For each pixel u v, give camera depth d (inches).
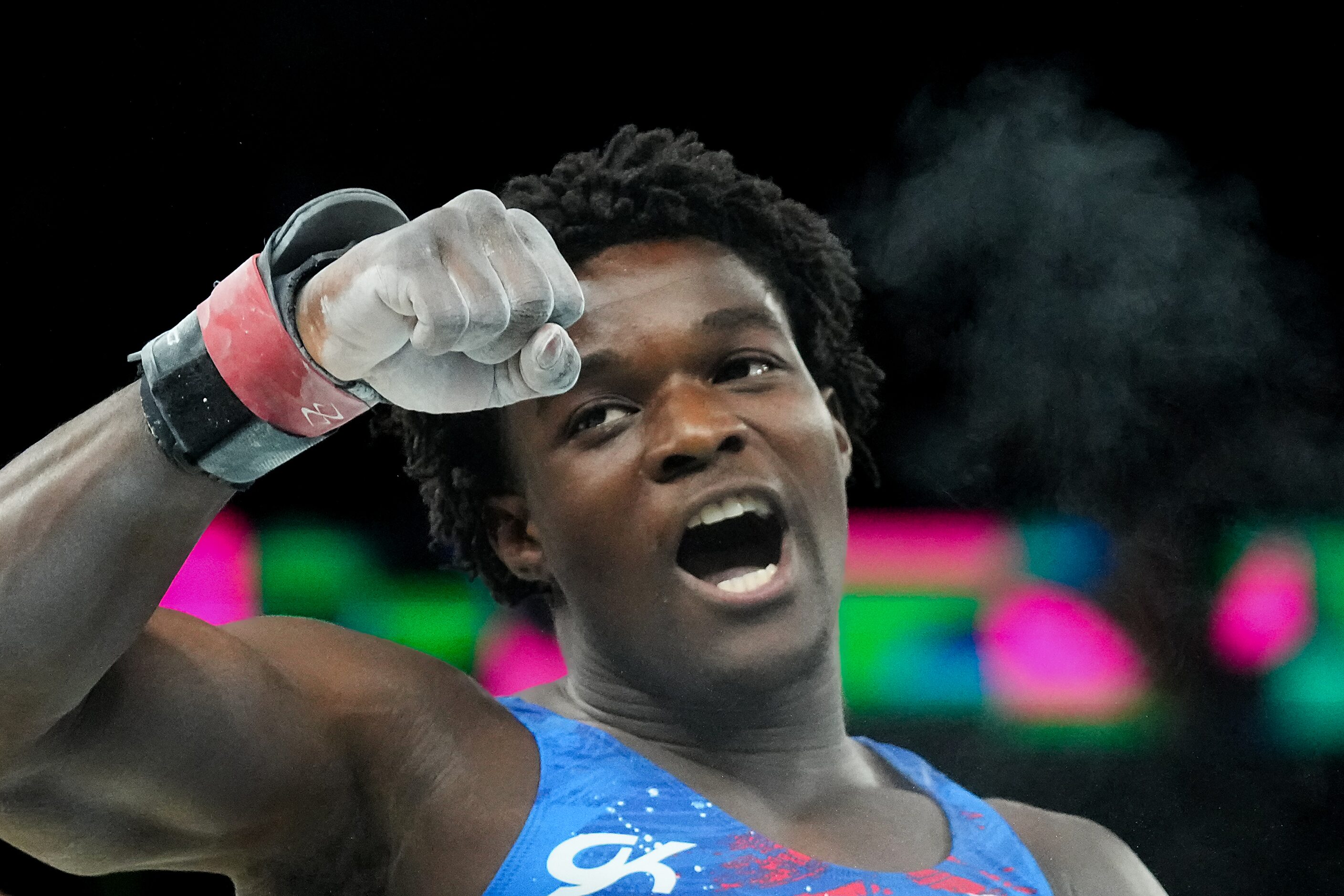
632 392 129.1
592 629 129.0
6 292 269.0
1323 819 244.4
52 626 84.7
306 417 88.4
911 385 265.6
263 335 87.0
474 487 139.9
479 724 120.3
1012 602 263.0
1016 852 128.1
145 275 272.1
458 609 276.4
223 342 87.5
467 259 83.7
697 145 145.9
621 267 133.3
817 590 129.7
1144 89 275.1
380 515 280.5
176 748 100.3
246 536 278.4
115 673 97.3
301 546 279.0
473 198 87.4
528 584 146.3
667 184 137.6
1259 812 246.2
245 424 87.5
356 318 84.0
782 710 129.8
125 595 86.6
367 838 113.7
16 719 87.4
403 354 88.3
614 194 136.9
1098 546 260.1
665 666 126.4
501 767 117.5
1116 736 253.9
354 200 91.0
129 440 87.0
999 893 121.7
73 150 268.7
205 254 273.1
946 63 281.1
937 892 118.5
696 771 124.8
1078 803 251.9
